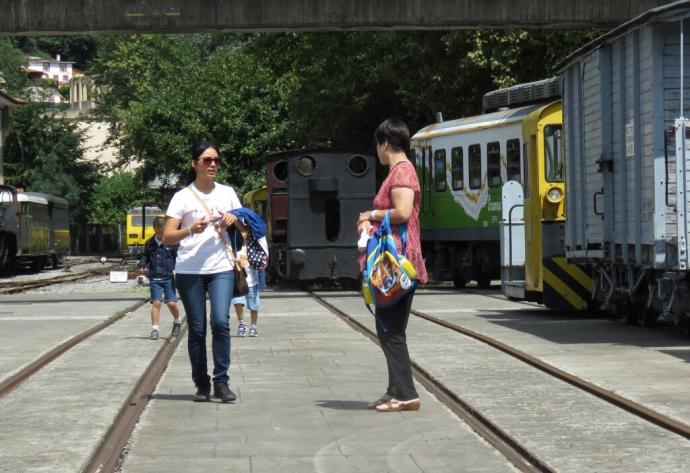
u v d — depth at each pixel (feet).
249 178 183.21
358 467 25.22
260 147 184.03
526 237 70.13
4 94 218.18
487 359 44.88
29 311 79.82
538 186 68.18
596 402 33.60
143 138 194.29
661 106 49.11
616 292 58.34
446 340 52.95
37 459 25.96
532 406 32.91
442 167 107.55
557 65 63.87
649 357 44.83
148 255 57.26
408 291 32.09
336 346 51.60
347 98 142.72
